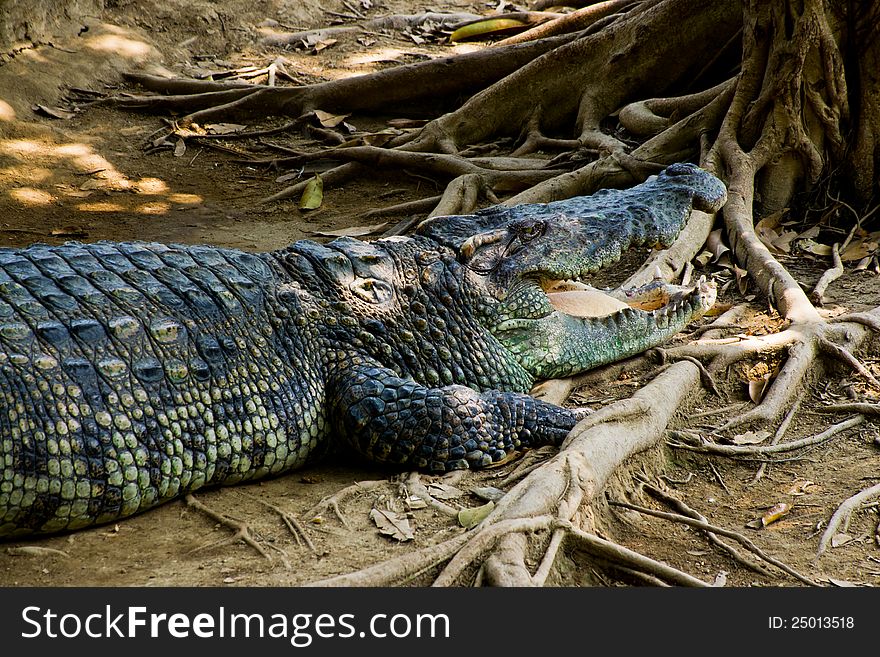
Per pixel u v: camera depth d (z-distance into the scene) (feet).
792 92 23.12
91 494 12.56
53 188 30.09
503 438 14.85
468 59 36.32
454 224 17.30
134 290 14.11
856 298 20.18
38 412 12.29
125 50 39.19
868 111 23.13
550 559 11.63
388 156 31.22
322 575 11.37
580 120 31.91
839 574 12.27
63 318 13.21
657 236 17.42
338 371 15.01
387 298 15.90
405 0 50.70
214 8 43.62
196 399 13.58
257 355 14.39
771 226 23.50
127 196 30.01
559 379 17.35
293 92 37.04
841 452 15.58
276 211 29.43
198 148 34.50
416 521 12.83
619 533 13.32
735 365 17.84
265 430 14.14
